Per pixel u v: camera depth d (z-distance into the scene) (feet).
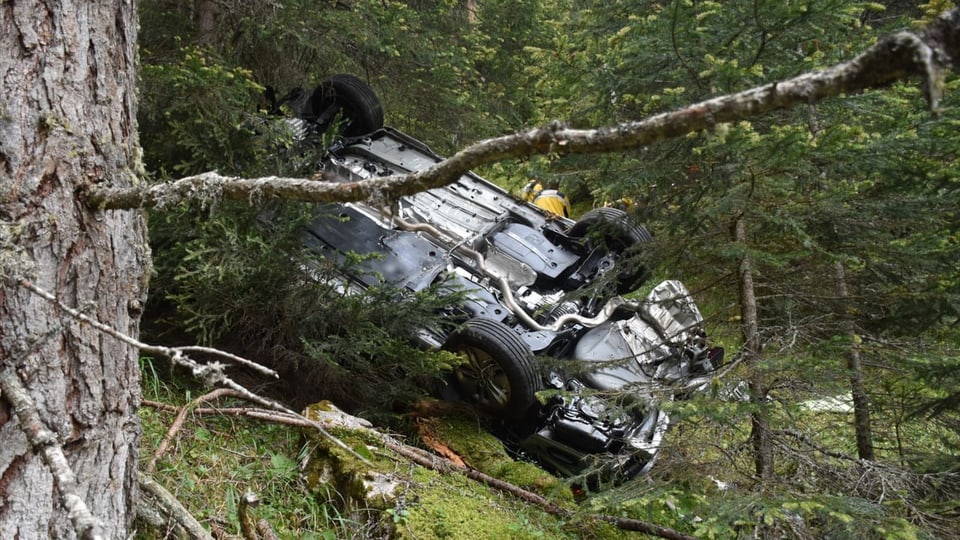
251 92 18.08
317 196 5.18
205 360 15.70
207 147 16.26
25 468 6.27
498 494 14.39
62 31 6.42
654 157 13.92
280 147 17.78
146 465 11.27
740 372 13.19
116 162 6.86
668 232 15.02
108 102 6.83
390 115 26.89
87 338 6.67
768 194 13.19
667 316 18.34
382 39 21.68
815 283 14.92
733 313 16.42
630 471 15.89
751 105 3.56
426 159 21.75
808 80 3.42
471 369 16.40
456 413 16.76
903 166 13.61
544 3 34.55
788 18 13.43
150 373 14.57
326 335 16.14
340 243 17.83
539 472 15.23
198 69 15.93
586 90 16.51
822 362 12.34
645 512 14.58
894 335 14.88
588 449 15.99
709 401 12.08
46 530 6.39
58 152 6.36
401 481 13.07
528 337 17.03
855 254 14.15
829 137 12.11
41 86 6.31
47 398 6.38
